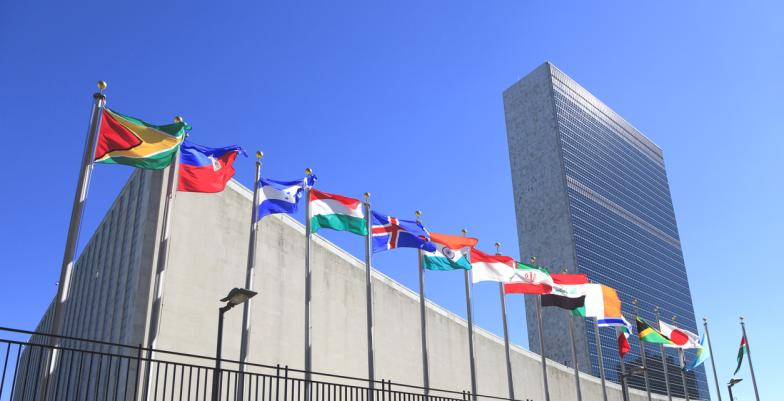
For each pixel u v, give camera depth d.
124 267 27.88
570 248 158.50
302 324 31.45
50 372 13.54
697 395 159.62
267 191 22.56
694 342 47.06
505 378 47.91
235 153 21.41
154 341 17.11
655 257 190.00
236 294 15.66
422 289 26.45
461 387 42.66
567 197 164.88
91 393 26.73
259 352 28.55
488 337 47.91
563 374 57.31
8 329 11.83
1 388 11.53
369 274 24.58
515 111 187.75
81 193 15.40
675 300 189.75
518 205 175.38
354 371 33.91
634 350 154.38
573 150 176.62
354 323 35.00
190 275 26.89
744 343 55.00
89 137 16.06
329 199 24.41
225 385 26.58
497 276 30.03
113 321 27.23
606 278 162.88
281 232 31.97
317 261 33.66
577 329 149.00
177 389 24.69
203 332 26.48
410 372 38.44
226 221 29.39
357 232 24.56
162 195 27.47
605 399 35.69
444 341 42.69
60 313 14.13
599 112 197.88
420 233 26.48
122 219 30.70
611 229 175.00
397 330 38.56
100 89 16.64
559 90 184.25
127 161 17.61
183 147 20.28
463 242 28.77
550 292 31.42
